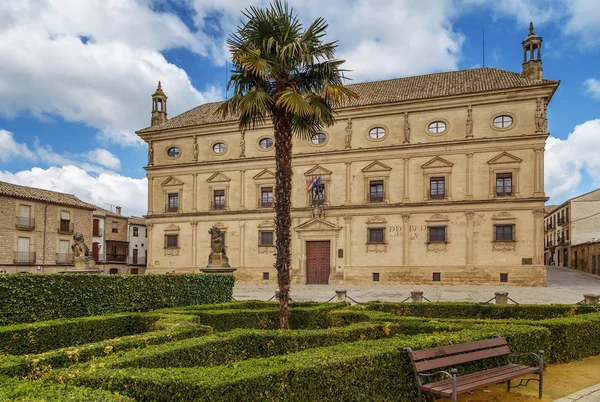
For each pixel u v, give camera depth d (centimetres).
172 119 5731
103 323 1429
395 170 4456
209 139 5166
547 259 9138
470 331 1034
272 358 746
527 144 4081
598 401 872
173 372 664
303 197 4753
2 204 5197
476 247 4162
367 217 4503
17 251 5338
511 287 3934
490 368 955
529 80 4203
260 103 1512
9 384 585
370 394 785
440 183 4334
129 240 7550
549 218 8975
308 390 702
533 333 1084
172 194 5281
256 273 4816
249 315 1711
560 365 1149
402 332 1215
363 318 1517
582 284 4144
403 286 4212
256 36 1587
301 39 1581
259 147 4953
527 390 950
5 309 1414
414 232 4350
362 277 4466
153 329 1509
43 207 5688
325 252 4656
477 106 4262
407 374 845
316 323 1730
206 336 1023
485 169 4197
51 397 534
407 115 4450
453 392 766
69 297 1595
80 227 6234
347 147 4609
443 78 4838
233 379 630
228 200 5003
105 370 682
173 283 2042
